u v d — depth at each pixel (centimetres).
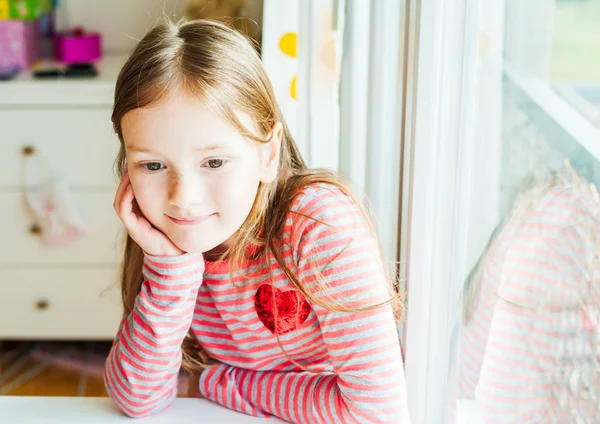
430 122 68
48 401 81
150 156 70
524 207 69
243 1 200
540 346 65
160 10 239
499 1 70
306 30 119
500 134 70
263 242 80
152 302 78
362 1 114
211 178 71
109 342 232
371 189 109
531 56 71
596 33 72
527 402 67
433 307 74
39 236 208
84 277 213
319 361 90
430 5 66
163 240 76
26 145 202
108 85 198
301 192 79
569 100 70
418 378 77
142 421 78
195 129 69
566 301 62
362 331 75
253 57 75
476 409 75
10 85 197
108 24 242
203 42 71
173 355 79
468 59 69
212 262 83
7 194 205
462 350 75
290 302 82
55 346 229
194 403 82
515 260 69
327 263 76
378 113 106
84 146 203
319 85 121
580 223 61
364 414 76
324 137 122
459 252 73
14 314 216
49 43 238
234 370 89
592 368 58
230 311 85
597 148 60
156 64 69
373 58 106
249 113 72
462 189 71
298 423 81
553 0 72
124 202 76
